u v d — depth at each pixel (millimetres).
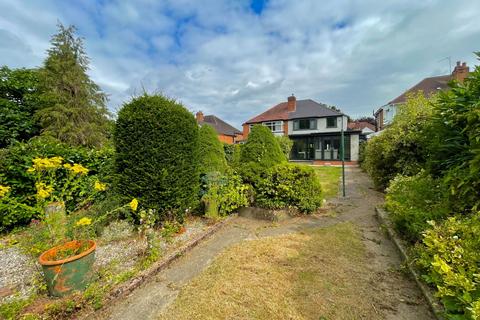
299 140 25172
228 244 3660
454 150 2861
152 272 2707
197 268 2916
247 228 4422
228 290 2396
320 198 5348
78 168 3193
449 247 1989
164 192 3828
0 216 3963
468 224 2145
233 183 5141
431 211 2859
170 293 2395
